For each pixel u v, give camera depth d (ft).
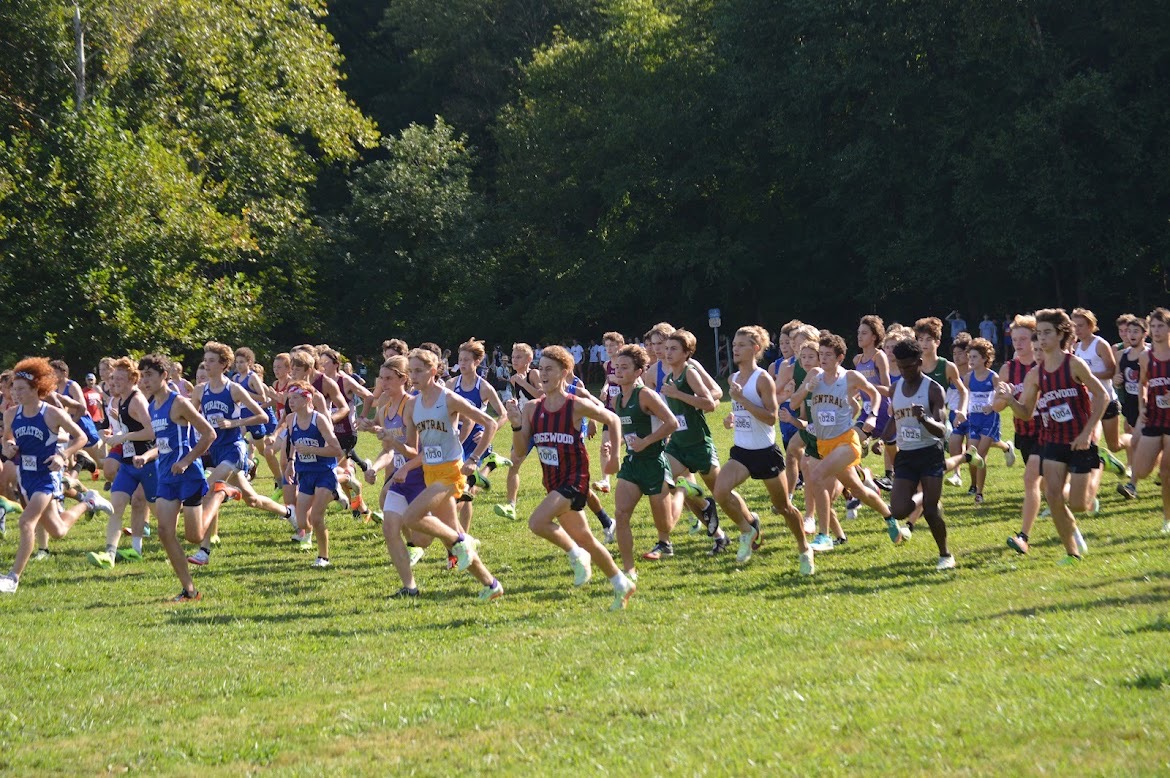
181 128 119.03
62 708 21.22
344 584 33.40
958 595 26.27
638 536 39.37
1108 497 41.57
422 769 17.04
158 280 103.55
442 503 29.63
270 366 125.90
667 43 155.22
